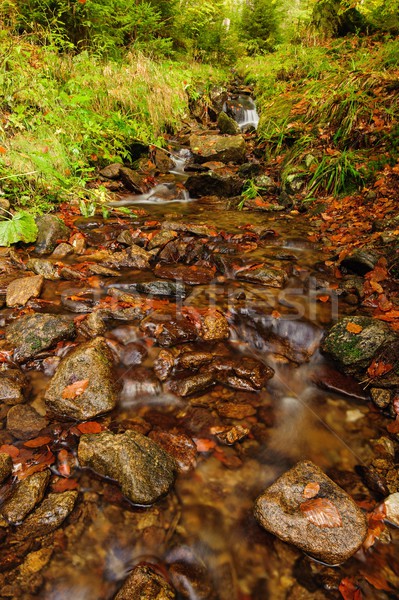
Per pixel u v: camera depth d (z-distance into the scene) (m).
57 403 2.05
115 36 8.53
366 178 4.99
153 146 7.14
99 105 6.95
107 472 1.77
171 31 10.70
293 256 3.89
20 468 1.76
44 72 6.00
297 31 11.34
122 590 1.38
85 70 6.98
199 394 2.33
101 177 5.94
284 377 2.51
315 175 5.39
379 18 9.36
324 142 5.97
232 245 4.05
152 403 2.24
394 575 1.50
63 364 2.20
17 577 1.41
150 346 2.60
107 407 2.11
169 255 3.79
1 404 2.10
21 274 3.29
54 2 6.97
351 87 6.11
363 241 3.88
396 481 1.86
